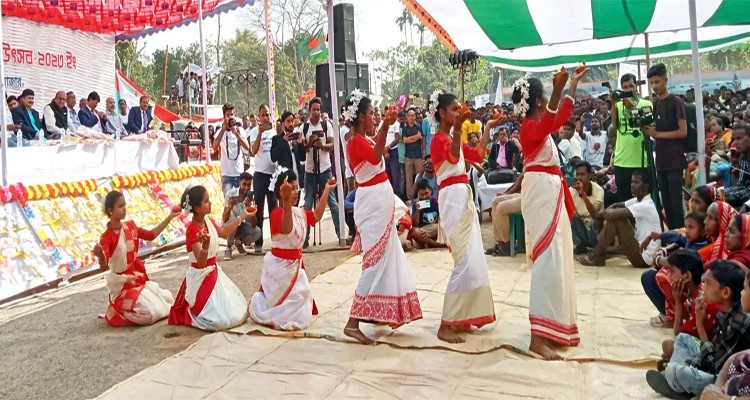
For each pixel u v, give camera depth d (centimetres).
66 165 782
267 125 856
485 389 385
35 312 622
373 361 439
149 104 1321
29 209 707
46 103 1318
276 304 528
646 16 866
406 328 509
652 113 721
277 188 538
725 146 810
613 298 572
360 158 486
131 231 572
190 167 1038
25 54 1271
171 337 527
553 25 902
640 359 417
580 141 1115
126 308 556
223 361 451
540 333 436
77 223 773
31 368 463
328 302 602
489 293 480
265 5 1556
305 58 5169
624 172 753
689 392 352
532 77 455
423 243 849
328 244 910
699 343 371
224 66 5553
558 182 449
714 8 839
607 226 701
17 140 852
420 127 1257
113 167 866
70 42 1367
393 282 484
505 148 1058
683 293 411
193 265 553
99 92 1455
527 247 470
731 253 418
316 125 927
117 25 1348
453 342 467
